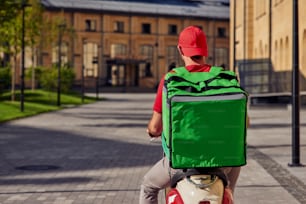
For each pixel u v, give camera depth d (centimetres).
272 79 4134
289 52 4406
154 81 10256
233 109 425
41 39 5938
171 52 10375
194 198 431
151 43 10244
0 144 1808
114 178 1147
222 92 425
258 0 5669
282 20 4653
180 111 421
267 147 1717
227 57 10575
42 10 5112
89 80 9788
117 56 10069
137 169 1273
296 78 1291
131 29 10119
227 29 10544
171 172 463
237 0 6594
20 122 2806
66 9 9581
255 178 1142
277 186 1052
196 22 10412
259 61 4178
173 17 10312
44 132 2252
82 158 1464
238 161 434
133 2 10225
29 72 5959
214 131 425
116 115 3456
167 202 449
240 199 933
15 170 1256
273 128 2412
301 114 3391
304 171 1231
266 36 5262
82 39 9712
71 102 5097
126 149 1673
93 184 1076
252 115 3334
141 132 2264
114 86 9850
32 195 968
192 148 427
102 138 2014
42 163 1369
